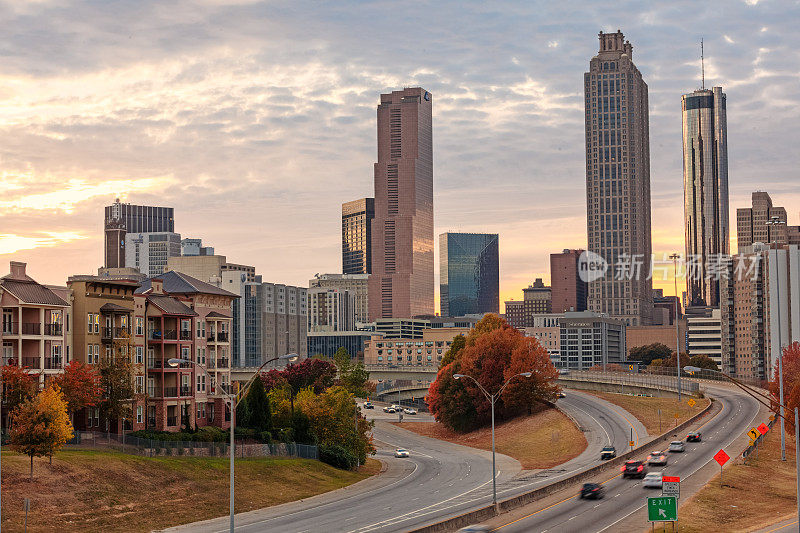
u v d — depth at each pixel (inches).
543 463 5787.4
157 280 5492.1
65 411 3754.9
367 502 4168.3
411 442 7357.3
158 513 3678.6
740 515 3754.9
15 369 4197.8
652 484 4256.9
